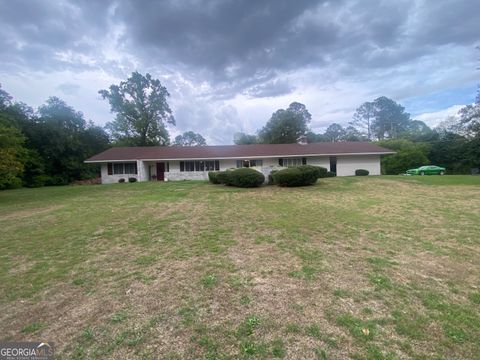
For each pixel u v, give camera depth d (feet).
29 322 10.48
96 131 137.18
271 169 67.97
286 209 32.89
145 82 141.79
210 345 8.81
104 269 15.48
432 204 34.65
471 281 13.15
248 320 10.07
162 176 93.30
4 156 50.96
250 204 37.35
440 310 10.62
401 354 8.26
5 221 30.19
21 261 17.21
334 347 8.59
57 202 45.24
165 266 15.57
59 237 22.59
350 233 21.74
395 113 234.38
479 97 106.93
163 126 150.51
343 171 93.04
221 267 15.16
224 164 90.94
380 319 10.05
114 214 32.12
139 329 9.76
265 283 13.07
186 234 22.40
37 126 105.60
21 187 92.89
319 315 10.34
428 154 124.67
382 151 90.38
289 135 184.24
